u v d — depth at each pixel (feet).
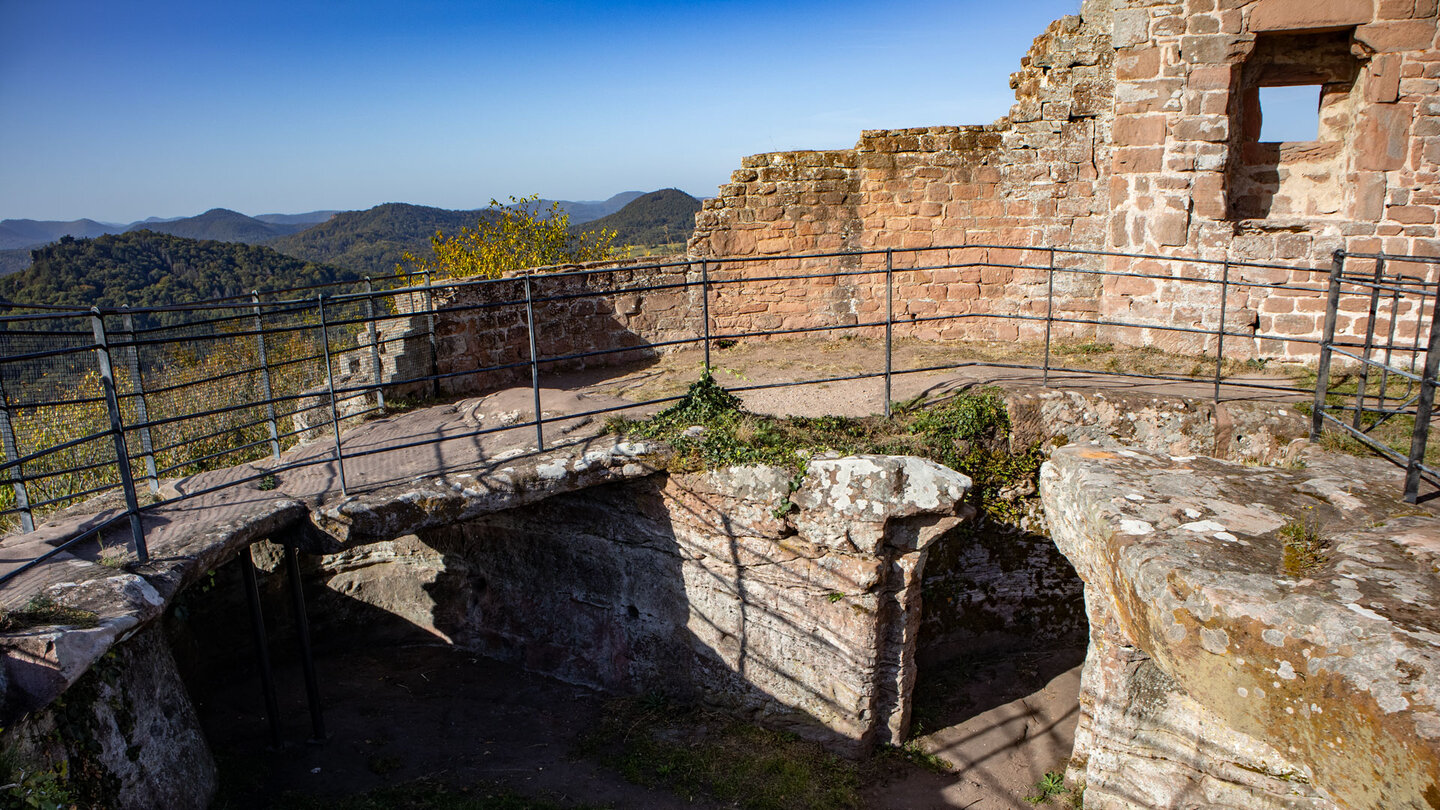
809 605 21.95
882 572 21.07
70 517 18.88
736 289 35.91
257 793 20.16
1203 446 23.89
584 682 26.13
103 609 14.06
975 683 25.09
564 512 25.14
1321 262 29.55
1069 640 26.53
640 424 23.81
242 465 22.82
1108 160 32.48
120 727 15.47
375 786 20.67
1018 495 24.89
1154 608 12.10
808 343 35.96
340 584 28.04
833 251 35.40
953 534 24.71
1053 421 24.57
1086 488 15.25
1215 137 29.86
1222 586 11.35
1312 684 10.04
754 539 22.12
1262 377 28.19
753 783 21.04
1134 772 18.74
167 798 16.60
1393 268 29.12
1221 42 29.19
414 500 19.90
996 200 34.14
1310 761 10.22
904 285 35.78
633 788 20.99
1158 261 31.53
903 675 22.15
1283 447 23.21
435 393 30.07
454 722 24.02
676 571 23.57
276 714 21.99
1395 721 9.01
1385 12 27.50
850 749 22.22
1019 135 33.35
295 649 27.35
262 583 26.23
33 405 17.53
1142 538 13.02
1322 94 30.86
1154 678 18.39
